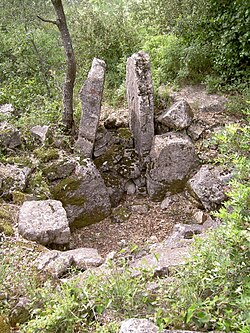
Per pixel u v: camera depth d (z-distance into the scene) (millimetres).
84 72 7824
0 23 9195
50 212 4449
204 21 7199
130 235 5195
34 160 5449
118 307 2754
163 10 8445
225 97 6703
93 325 2723
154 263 3361
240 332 2234
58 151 5688
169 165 5688
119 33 8148
